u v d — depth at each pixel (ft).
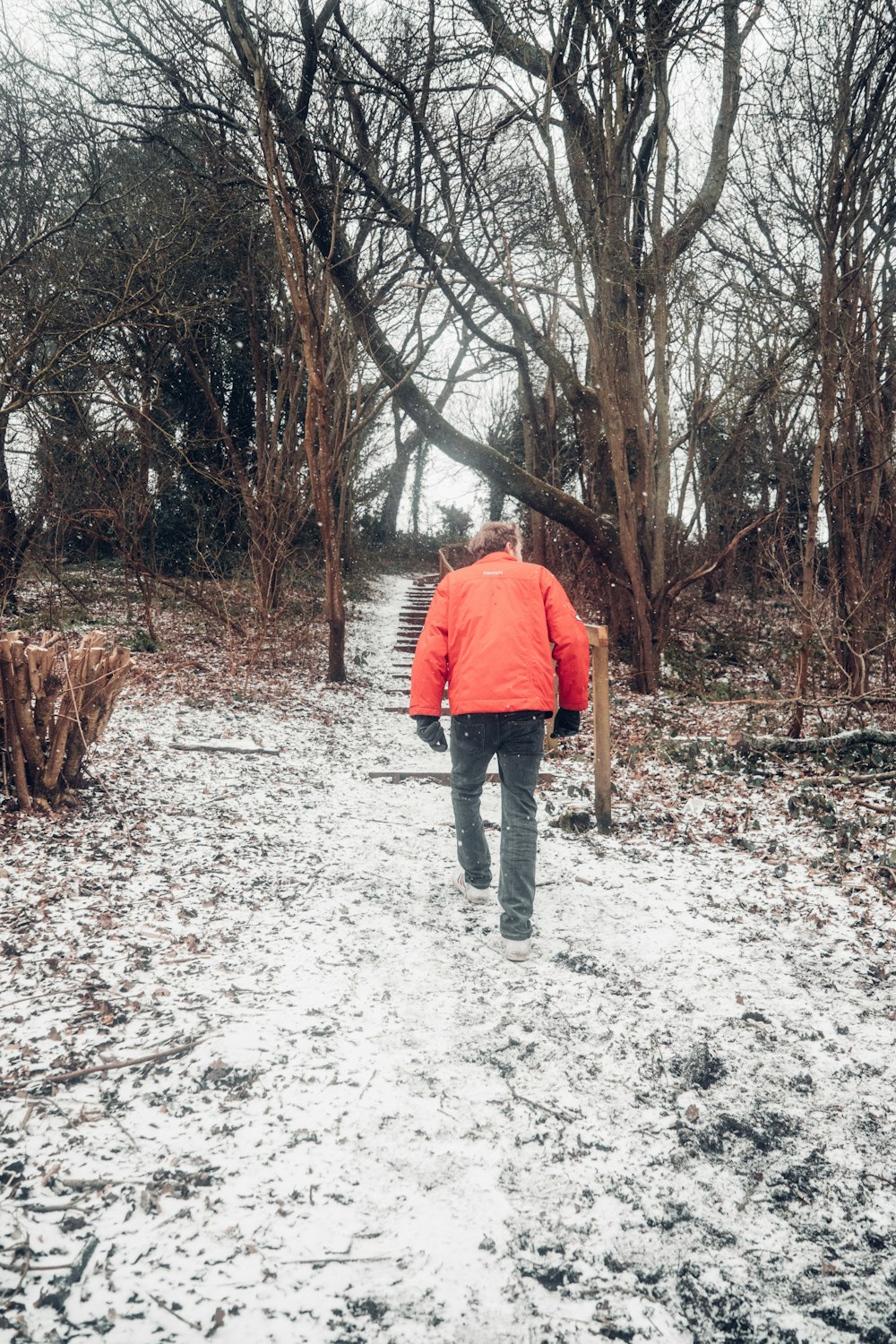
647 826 15.12
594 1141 6.85
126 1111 6.86
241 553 41.37
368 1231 5.80
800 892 12.12
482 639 10.18
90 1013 8.23
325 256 28.45
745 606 47.78
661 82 25.68
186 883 11.60
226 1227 5.76
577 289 28.30
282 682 29.01
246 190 30.83
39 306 27.55
